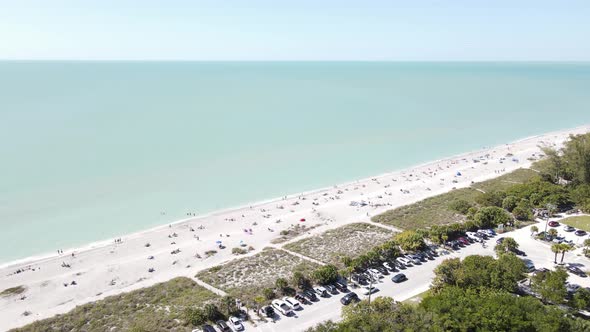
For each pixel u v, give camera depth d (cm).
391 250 7419
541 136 18900
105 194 11231
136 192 11531
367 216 10094
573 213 9344
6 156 13650
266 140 17450
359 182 12875
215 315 5803
